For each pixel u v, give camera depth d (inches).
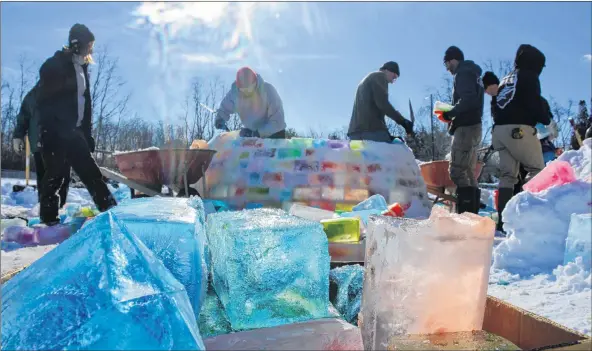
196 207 51.9
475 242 37.1
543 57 155.8
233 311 37.5
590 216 88.0
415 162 188.7
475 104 172.4
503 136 156.1
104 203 149.4
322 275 39.8
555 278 89.4
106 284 25.0
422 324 36.4
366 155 176.2
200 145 162.2
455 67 183.9
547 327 36.3
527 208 101.1
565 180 112.7
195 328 27.0
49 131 142.1
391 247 37.8
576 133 226.2
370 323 39.0
